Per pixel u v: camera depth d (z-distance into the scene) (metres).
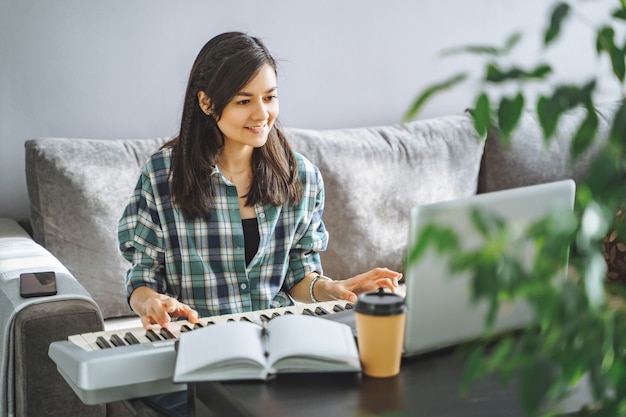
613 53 0.46
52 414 1.92
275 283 2.08
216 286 2.02
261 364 1.25
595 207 0.43
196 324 1.67
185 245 2.00
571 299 0.44
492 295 0.45
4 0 2.62
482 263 0.45
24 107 2.69
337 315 1.55
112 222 2.49
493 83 0.45
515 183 2.97
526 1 3.27
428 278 1.25
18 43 2.65
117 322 2.49
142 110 2.81
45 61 2.69
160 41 2.79
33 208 2.49
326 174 2.72
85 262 2.47
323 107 3.04
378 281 1.75
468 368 0.50
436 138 2.91
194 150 1.98
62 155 2.47
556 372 0.45
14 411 1.95
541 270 0.45
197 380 1.24
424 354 1.36
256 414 1.14
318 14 2.97
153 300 1.70
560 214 0.44
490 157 2.98
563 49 3.36
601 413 0.46
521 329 1.41
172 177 2.00
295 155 2.13
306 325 1.33
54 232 2.45
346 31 3.02
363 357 1.27
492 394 1.21
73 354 1.39
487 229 0.46
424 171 2.85
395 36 3.09
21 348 1.88
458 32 3.19
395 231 2.80
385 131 2.89
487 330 0.48
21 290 1.96
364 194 2.75
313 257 2.16
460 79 0.45
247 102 1.93
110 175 2.51
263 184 2.03
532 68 0.45
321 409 1.16
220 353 1.26
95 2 2.70
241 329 1.33
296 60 2.97
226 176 2.02
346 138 2.80
